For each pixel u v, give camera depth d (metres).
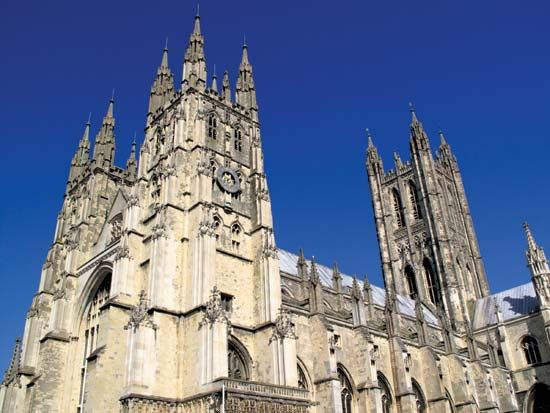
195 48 93.69
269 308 72.62
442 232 150.38
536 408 120.50
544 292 126.88
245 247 79.31
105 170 104.25
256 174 86.25
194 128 84.06
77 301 86.62
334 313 90.25
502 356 127.19
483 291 153.88
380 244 163.25
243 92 98.94
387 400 87.62
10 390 86.31
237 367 69.81
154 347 63.47
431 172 160.50
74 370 81.75
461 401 101.62
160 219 73.50
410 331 114.44
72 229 100.62
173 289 69.25
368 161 178.38
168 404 60.88
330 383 72.50
